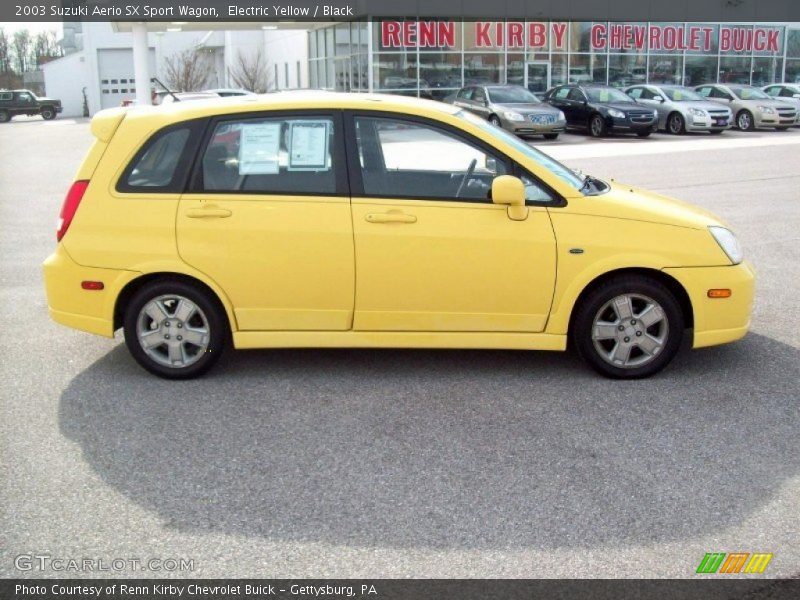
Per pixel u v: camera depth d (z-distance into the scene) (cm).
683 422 467
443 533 355
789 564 331
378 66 3048
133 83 5369
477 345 524
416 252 508
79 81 5509
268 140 516
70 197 526
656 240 513
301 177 516
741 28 3475
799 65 3597
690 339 617
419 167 516
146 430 463
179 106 535
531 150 557
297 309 520
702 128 2580
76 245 521
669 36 3378
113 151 523
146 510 376
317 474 409
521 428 461
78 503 383
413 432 457
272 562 335
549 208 512
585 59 3278
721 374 542
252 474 410
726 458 423
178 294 524
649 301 521
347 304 517
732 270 521
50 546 348
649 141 2389
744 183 1432
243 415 483
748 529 356
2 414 486
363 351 593
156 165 521
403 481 401
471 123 521
